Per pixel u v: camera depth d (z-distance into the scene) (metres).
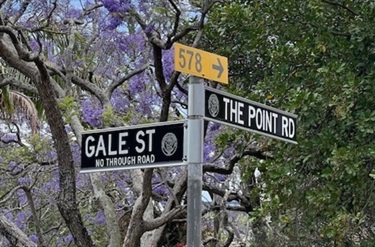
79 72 10.84
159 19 8.42
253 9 8.59
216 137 9.52
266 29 8.52
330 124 7.53
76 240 7.71
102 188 9.54
